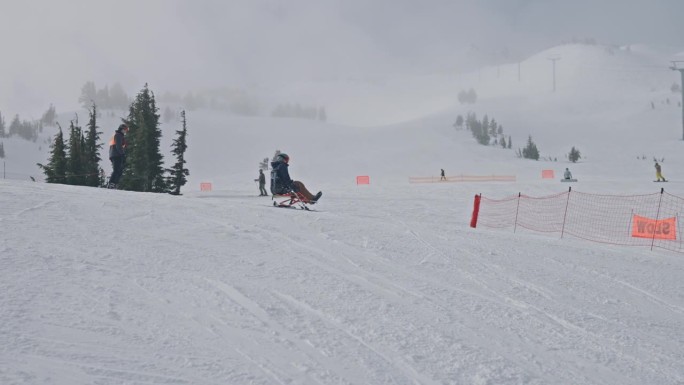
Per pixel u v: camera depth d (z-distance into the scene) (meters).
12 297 4.36
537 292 6.08
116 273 5.41
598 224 18.94
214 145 156.62
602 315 5.33
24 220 7.53
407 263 7.05
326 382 3.34
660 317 5.51
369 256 7.29
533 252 8.71
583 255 9.03
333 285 5.65
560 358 4.03
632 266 8.45
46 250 6.00
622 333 4.75
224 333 4.05
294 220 9.66
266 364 3.55
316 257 6.97
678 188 34.41
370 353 3.85
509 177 68.81
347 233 8.83
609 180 46.41
